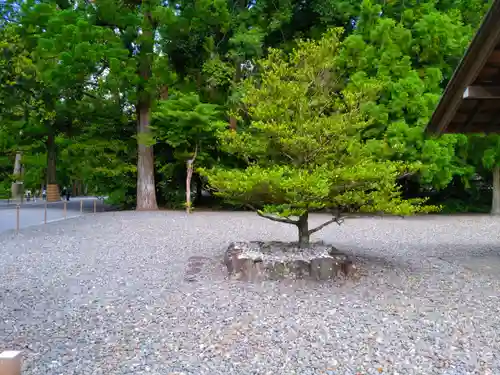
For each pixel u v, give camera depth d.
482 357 3.88
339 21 21.72
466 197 21.89
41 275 7.23
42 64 18.45
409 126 16.84
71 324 4.85
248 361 3.82
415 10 19.55
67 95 20.36
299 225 7.72
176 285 6.49
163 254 8.99
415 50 18.22
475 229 13.56
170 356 3.94
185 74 23.14
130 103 21.25
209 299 5.72
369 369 3.65
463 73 5.84
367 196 6.68
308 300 5.66
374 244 10.45
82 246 10.04
